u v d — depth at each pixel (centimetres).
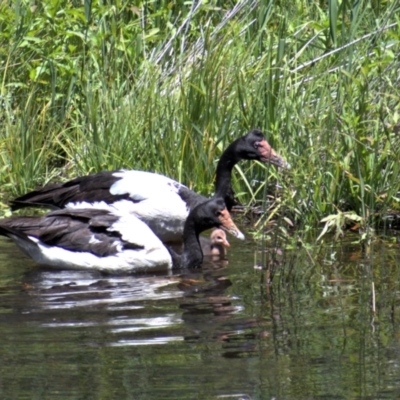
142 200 1382
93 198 1399
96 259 1234
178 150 1540
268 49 1609
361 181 1326
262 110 1538
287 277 1151
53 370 863
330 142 1436
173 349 911
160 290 1126
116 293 1109
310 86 1520
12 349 910
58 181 1636
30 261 1275
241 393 814
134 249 1235
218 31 1630
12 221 1266
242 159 1450
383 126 1399
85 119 1636
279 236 1318
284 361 880
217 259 1273
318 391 820
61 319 1001
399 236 1347
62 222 1262
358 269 1180
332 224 1324
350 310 1021
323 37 1650
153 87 1580
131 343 925
